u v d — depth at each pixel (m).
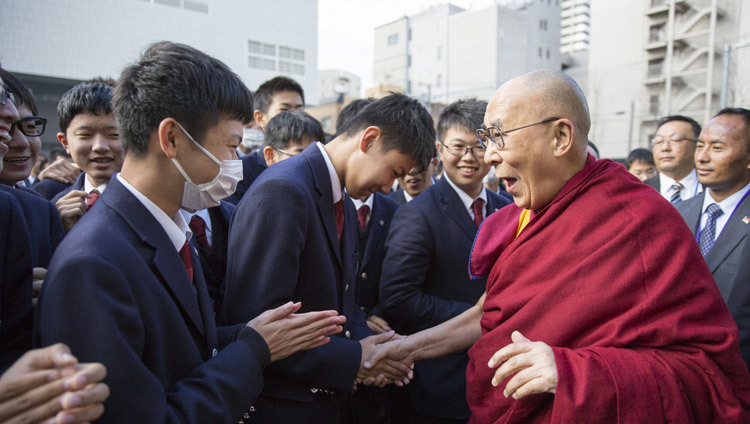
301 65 18.55
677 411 1.02
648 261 1.12
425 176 2.92
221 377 1.00
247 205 1.28
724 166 2.06
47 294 0.82
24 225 1.05
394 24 33.91
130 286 0.89
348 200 1.70
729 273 1.97
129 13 15.02
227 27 16.83
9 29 13.29
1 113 1.09
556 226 1.24
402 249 1.96
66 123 1.82
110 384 0.80
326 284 1.38
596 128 26.05
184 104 0.97
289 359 1.27
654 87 24.14
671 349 1.11
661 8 23.27
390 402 2.16
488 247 1.50
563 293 1.17
